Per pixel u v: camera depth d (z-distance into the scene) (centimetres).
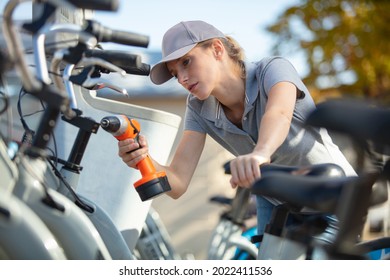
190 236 787
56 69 228
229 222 402
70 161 245
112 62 222
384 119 157
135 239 315
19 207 199
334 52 906
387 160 174
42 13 195
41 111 266
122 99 812
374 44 901
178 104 857
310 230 216
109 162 313
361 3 918
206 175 795
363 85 906
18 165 214
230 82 280
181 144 300
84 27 213
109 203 312
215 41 277
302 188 178
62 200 217
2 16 194
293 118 276
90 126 237
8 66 194
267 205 310
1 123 255
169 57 269
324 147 283
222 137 294
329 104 163
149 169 249
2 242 197
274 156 284
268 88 268
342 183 176
